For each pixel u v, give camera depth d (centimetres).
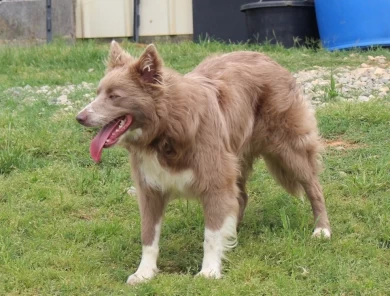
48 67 1605
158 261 700
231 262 669
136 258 707
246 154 738
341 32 1578
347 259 671
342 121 1050
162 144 633
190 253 721
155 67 619
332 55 1527
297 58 1495
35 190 873
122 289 626
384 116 1054
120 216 823
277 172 766
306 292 611
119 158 978
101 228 766
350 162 928
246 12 1681
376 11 1540
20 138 1016
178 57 1584
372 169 895
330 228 752
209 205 649
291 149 734
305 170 744
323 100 1190
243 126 697
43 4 1911
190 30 1889
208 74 699
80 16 1947
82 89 1336
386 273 641
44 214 816
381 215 772
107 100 619
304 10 1650
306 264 662
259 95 720
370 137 1003
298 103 737
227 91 685
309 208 806
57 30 1923
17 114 1153
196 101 640
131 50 1650
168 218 798
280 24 1641
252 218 788
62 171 930
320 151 779
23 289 640
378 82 1290
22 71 1570
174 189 656
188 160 639
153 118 622
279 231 744
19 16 1925
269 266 662
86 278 652
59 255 702
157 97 621
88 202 853
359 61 1462
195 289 616
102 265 690
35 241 741
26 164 949
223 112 673
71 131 1052
